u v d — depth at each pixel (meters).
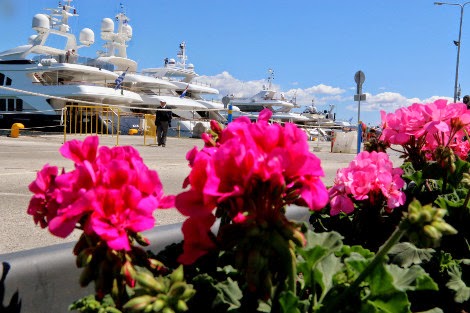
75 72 38.97
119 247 0.95
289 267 0.92
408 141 2.32
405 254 1.51
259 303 1.08
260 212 0.92
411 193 2.17
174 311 0.88
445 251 1.72
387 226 1.92
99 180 1.03
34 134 29.48
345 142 20.73
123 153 1.13
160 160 10.68
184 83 53.97
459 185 2.18
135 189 0.99
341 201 1.78
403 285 1.06
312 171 0.95
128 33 53.28
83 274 1.01
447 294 1.54
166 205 1.06
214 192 0.90
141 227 0.98
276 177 0.90
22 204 4.41
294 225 0.95
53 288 1.31
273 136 0.99
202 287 1.13
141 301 0.88
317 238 1.20
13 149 13.65
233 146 0.92
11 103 37.53
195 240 0.97
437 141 2.25
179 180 6.67
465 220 1.74
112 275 1.00
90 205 0.97
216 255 1.36
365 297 1.01
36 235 3.08
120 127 40.53
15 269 1.24
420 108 2.15
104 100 38.47
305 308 1.00
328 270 1.19
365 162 1.79
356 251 1.36
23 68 37.50
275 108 71.06
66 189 1.01
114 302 1.06
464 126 2.07
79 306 1.06
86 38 46.44
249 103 69.44
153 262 1.12
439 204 1.81
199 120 43.84
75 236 3.09
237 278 1.26
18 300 1.24
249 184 0.91
